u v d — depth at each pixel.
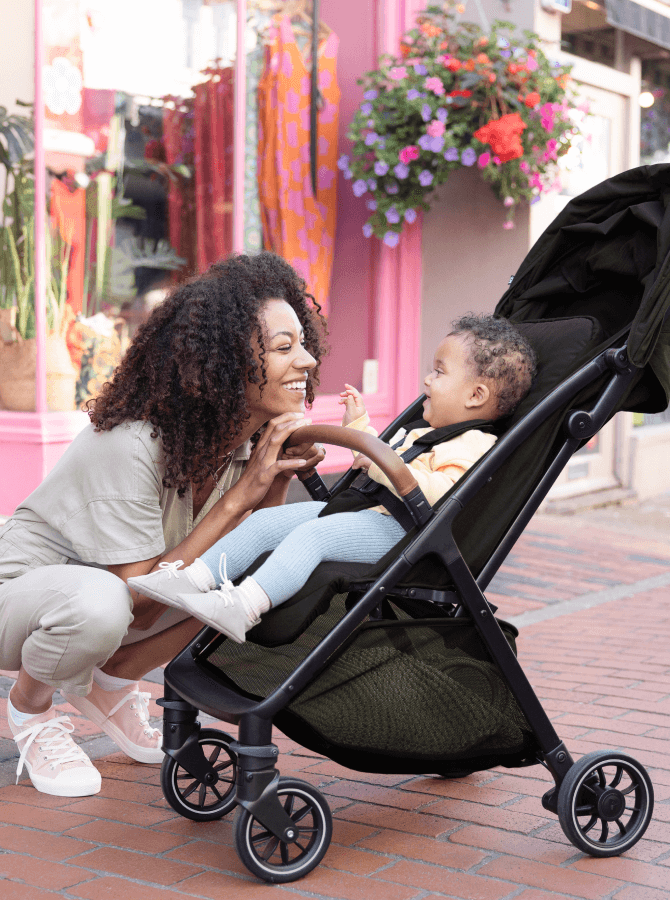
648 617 4.54
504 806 2.46
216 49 5.21
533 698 2.16
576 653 3.91
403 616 2.47
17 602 2.27
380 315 6.21
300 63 5.62
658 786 2.57
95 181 4.77
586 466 7.43
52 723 2.47
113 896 1.92
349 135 5.64
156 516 2.25
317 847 2.04
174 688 2.16
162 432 2.22
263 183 5.50
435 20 6.06
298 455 2.45
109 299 4.86
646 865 2.13
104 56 4.75
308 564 2.08
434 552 2.06
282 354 2.20
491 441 2.35
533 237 6.06
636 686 3.45
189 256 5.17
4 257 4.63
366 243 6.12
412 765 2.19
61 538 2.38
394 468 2.02
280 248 5.61
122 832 2.23
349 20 5.83
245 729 1.94
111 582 2.24
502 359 2.39
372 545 2.22
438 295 6.40
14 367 4.65
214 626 1.99
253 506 2.26
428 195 6.38
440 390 2.43
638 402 2.44
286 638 2.04
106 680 2.54
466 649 2.14
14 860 2.07
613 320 2.69
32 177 4.56
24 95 4.55
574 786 2.12
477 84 5.40
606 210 2.75
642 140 7.84
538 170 5.62
